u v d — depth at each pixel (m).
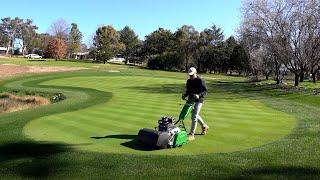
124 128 13.51
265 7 46.38
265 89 41.75
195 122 12.14
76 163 9.40
